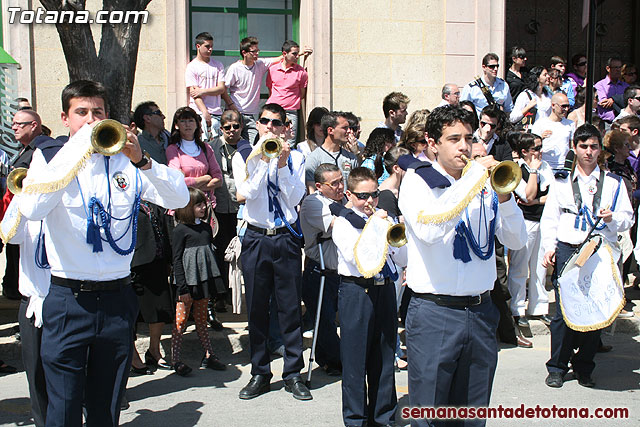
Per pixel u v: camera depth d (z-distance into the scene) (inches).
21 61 358.9
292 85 373.4
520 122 358.0
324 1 389.4
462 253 143.0
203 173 269.3
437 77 405.4
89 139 139.2
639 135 307.7
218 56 399.2
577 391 224.1
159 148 267.6
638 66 534.0
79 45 248.7
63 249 145.2
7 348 246.4
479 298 146.5
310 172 267.7
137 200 152.4
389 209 235.3
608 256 216.1
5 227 155.6
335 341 233.3
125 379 152.6
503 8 407.8
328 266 229.8
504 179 133.6
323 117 269.4
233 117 282.7
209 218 246.8
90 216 145.0
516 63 388.8
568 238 228.5
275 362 255.9
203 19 395.2
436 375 144.6
